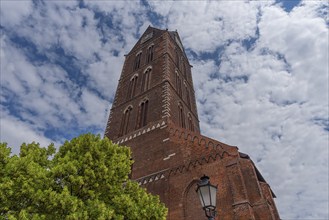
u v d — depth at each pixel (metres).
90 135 15.77
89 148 14.81
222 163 20.17
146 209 13.95
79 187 12.84
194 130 37.31
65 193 11.34
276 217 20.08
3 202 10.65
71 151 15.08
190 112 38.78
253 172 18.78
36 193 11.07
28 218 10.33
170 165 22.92
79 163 13.54
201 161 21.36
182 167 21.98
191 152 22.78
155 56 42.16
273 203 21.06
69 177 12.52
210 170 20.27
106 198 13.87
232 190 17.95
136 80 40.28
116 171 14.93
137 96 35.94
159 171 23.12
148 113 31.28
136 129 30.62
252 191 17.69
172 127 26.64
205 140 22.75
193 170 21.16
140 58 45.53
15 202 11.07
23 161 12.02
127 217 13.50
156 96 33.09
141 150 26.83
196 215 18.64
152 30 51.25
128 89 39.69
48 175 12.45
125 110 35.31
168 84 33.88
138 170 24.81
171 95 33.09
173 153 23.84
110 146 16.03
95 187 13.44
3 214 10.62
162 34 46.22
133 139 29.08
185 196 20.08
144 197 14.83
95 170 13.84
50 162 14.87
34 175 11.91
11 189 10.82
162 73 36.47
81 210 11.60
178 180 21.33
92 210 11.88
